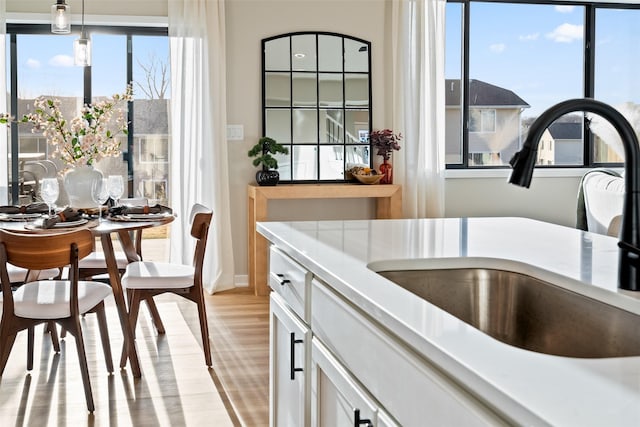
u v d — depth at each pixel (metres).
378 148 5.65
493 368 0.77
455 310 1.57
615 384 0.72
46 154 5.46
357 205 5.77
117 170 5.55
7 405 2.90
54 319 2.86
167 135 5.62
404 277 1.55
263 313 4.62
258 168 5.54
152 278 3.33
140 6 5.31
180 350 3.74
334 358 1.42
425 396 0.94
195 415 2.82
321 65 5.59
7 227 3.34
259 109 5.52
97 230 3.20
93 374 3.32
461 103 6.01
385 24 5.67
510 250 1.69
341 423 1.36
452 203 5.94
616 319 1.20
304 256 1.60
